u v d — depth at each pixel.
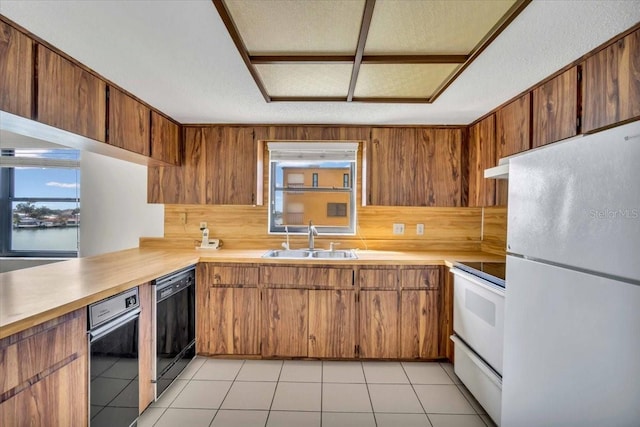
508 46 1.46
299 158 2.96
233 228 3.10
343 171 3.17
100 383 1.47
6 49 1.29
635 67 1.29
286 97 2.15
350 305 2.52
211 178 2.80
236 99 2.18
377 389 2.15
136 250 2.92
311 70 1.74
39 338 1.17
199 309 2.55
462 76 1.79
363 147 2.90
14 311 1.16
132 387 1.72
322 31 1.38
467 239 3.09
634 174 0.85
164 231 3.10
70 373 1.30
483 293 1.90
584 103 1.55
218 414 1.88
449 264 2.44
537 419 1.22
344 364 2.48
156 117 2.41
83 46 1.49
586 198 1.00
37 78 1.42
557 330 1.12
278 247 3.09
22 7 1.20
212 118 2.63
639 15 1.22
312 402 2.00
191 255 2.61
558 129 1.72
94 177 3.10
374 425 1.80
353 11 1.24
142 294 1.82
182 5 1.18
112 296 1.55
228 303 2.54
